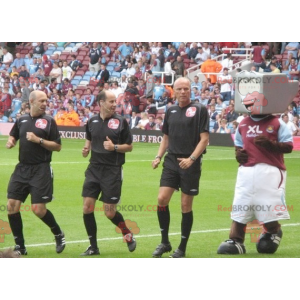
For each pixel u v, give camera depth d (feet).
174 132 61.46
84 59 249.14
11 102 234.58
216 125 197.16
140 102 218.79
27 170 62.80
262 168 61.31
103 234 72.43
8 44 257.34
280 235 63.31
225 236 71.97
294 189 107.14
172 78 219.00
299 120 187.21
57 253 63.16
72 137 216.33
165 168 62.23
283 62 223.30
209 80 218.59
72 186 107.96
